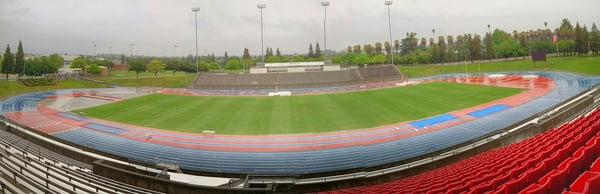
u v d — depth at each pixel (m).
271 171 30.28
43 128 48.62
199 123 51.25
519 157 16.94
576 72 87.50
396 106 58.34
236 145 38.91
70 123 52.22
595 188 8.96
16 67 108.06
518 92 64.62
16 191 13.98
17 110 64.38
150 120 53.94
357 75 101.94
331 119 51.12
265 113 57.69
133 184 21.16
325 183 22.41
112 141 40.97
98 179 18.89
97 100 75.19
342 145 37.59
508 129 33.50
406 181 20.42
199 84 99.31
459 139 37.25
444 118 47.59
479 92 67.25
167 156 34.88
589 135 17.11
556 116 33.97
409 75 110.06
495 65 117.75
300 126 47.66
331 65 112.25
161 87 101.56
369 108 58.00
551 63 106.38
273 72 108.06
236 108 63.09
